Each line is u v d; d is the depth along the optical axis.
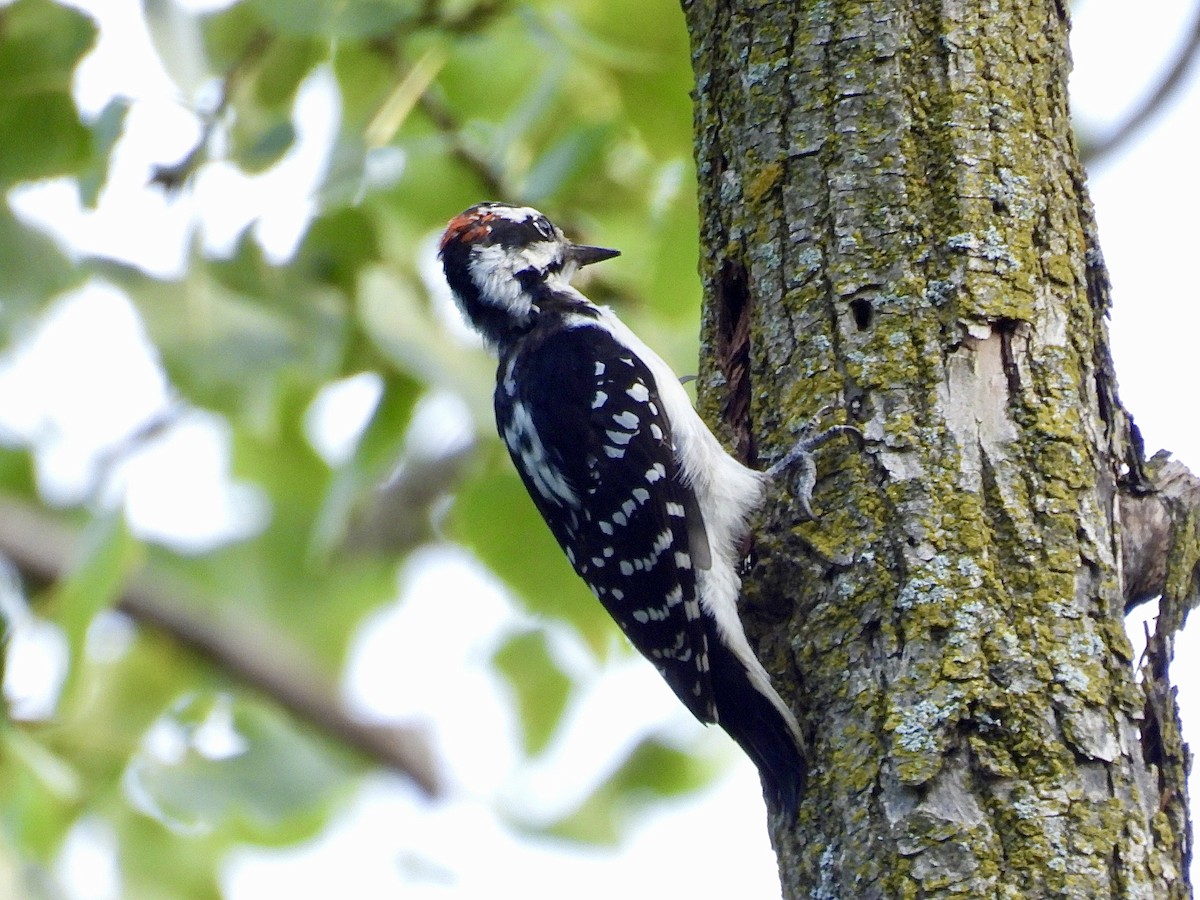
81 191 11.04
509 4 11.46
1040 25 8.62
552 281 11.13
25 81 11.37
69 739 11.84
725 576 9.03
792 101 8.69
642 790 13.61
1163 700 7.53
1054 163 8.43
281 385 12.93
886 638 7.64
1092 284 8.38
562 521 10.27
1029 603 7.52
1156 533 8.01
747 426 9.03
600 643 11.14
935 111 8.41
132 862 11.85
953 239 8.18
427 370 10.60
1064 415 7.93
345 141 10.75
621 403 10.03
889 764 7.36
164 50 10.90
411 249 12.20
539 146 11.94
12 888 10.45
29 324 11.68
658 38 11.16
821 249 8.47
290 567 14.62
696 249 11.23
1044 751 7.19
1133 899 6.95
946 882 7.01
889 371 8.12
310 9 10.96
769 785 7.96
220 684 14.70
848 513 7.98
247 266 11.49
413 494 13.78
